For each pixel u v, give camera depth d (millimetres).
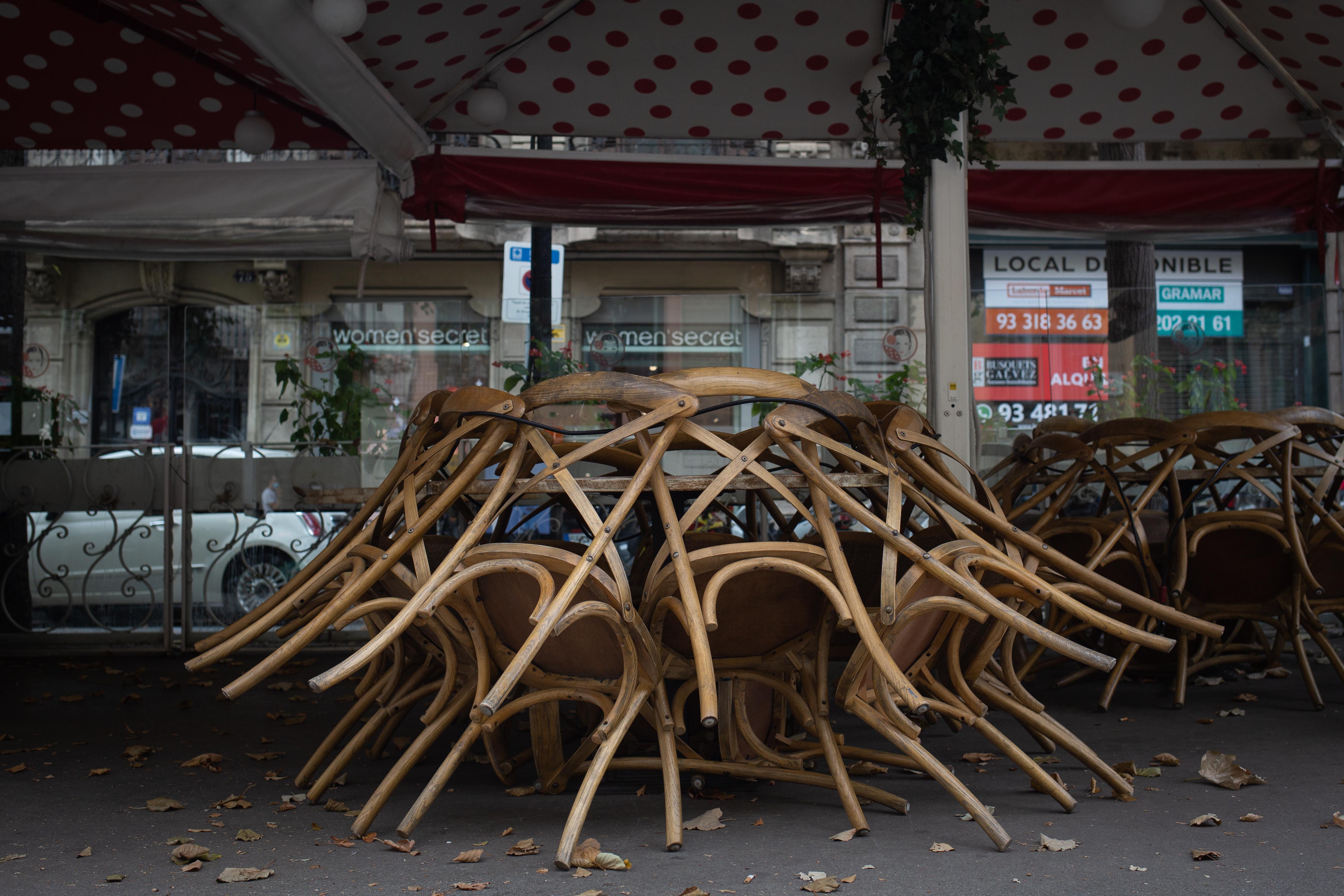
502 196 5500
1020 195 5746
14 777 3264
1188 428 4055
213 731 4023
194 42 4652
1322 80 5398
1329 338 6707
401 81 5156
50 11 4691
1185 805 2746
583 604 2346
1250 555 4223
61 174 5234
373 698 3125
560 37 5238
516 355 6395
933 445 2865
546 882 2180
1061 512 5863
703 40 5250
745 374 2662
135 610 6340
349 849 2461
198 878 2256
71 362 6516
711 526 5711
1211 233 5875
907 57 4184
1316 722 3896
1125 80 5531
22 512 6363
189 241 5605
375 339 6434
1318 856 2277
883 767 3225
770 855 2342
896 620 2430
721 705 2879
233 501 6355
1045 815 2664
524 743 3723
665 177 5598
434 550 3174
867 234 12625
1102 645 5113
